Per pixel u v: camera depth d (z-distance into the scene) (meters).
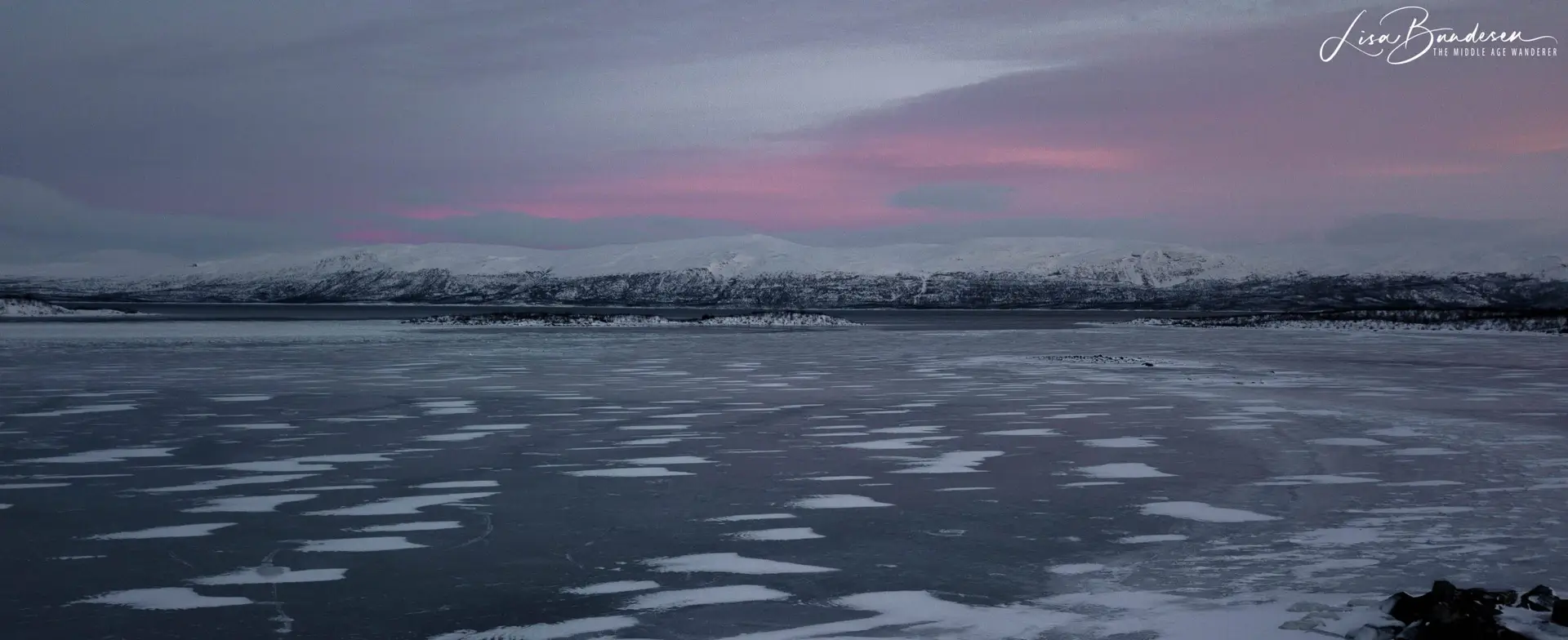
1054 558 6.30
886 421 13.53
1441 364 25.16
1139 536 6.91
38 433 12.20
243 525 7.27
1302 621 4.89
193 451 10.85
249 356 27.48
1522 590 5.44
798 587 5.69
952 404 15.66
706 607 5.31
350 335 43.81
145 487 8.73
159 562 6.21
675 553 6.46
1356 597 5.33
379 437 11.96
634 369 23.34
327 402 15.71
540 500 8.23
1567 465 9.77
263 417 13.83
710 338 43.19
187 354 28.06
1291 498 8.21
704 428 12.85
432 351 30.67
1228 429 12.59
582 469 9.75
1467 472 9.42
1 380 19.42
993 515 7.61
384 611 5.25
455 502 8.12
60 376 20.59
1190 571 5.93
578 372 22.16
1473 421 13.33
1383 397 16.70
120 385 18.47
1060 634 4.80
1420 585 5.54
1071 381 19.98
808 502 8.13
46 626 5.00
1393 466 9.76
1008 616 5.12
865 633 4.88
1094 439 11.74
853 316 128.12
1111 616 5.07
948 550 6.52
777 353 30.80
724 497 8.33
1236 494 8.40
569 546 6.65
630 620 5.11
